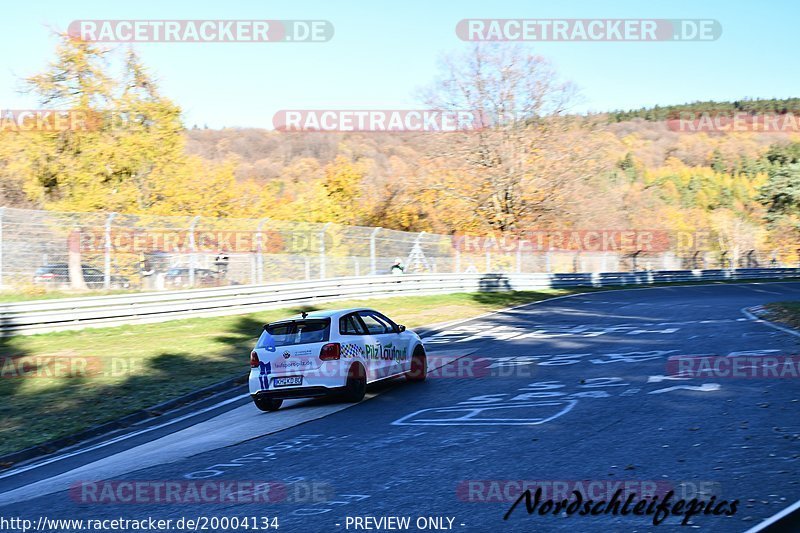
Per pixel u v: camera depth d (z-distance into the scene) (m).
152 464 9.16
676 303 28.73
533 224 50.41
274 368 11.99
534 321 23.39
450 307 28.64
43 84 37.47
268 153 74.00
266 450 9.20
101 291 24.64
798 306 20.97
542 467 7.26
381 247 33.50
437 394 12.16
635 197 69.12
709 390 10.48
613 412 9.56
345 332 12.19
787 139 101.69
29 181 38.09
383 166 66.38
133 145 39.25
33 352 18.55
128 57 39.34
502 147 49.97
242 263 28.20
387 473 7.51
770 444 7.46
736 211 93.25
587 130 50.75
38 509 7.42
